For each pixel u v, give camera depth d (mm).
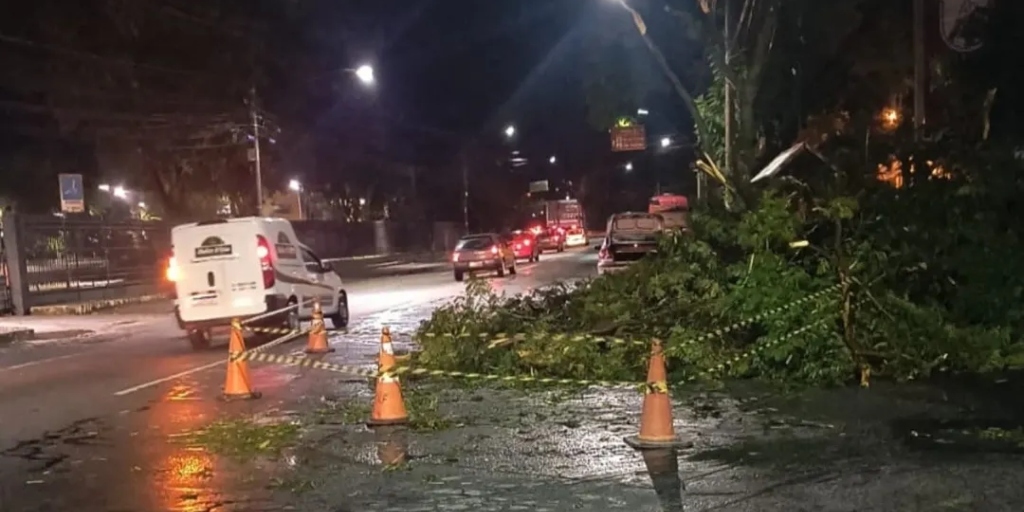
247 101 39938
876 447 8594
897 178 16375
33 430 10703
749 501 7129
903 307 12492
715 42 20250
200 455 9195
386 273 47125
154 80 38125
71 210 30438
